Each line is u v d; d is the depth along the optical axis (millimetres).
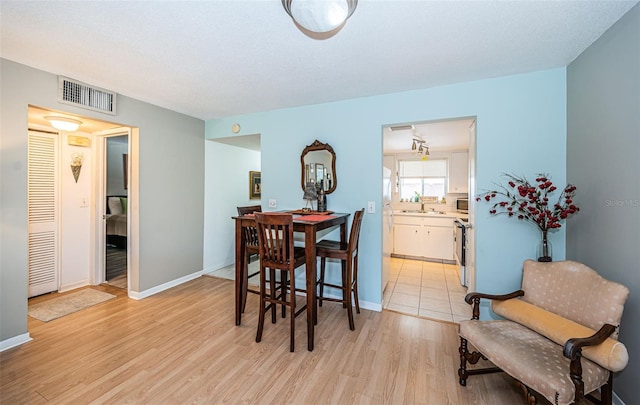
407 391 1695
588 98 1852
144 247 3115
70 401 1579
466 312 2805
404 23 1600
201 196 3910
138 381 1754
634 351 1448
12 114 2096
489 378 1814
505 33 1701
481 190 2422
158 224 3277
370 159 2859
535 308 1726
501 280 2383
